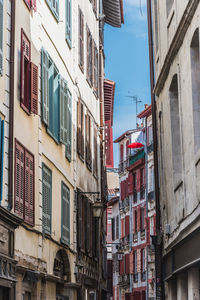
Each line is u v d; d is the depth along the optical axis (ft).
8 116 57.00
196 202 53.88
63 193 80.89
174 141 67.26
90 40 108.78
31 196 64.18
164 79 71.10
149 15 83.82
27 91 63.93
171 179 68.23
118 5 133.69
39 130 68.33
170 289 73.51
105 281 134.51
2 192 54.19
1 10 55.47
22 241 60.29
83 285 94.27
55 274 77.71
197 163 53.62
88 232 99.50
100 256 114.93
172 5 68.08
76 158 91.86
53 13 77.51
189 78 56.34
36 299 64.64
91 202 104.17
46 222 70.69
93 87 111.45
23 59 62.03
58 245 77.05
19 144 59.88
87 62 104.68
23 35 62.90
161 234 80.02
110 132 151.43
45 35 73.41
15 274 56.18
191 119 55.62
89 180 104.42
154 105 83.05
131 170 230.68
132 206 231.09
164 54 71.77
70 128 86.58
